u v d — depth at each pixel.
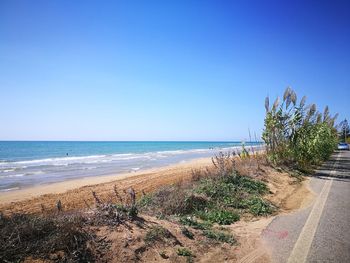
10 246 4.13
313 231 6.78
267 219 7.90
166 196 8.73
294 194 11.20
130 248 4.93
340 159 28.44
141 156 49.19
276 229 6.92
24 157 47.97
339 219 7.74
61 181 19.61
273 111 18.72
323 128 24.47
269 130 18.59
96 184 17.45
